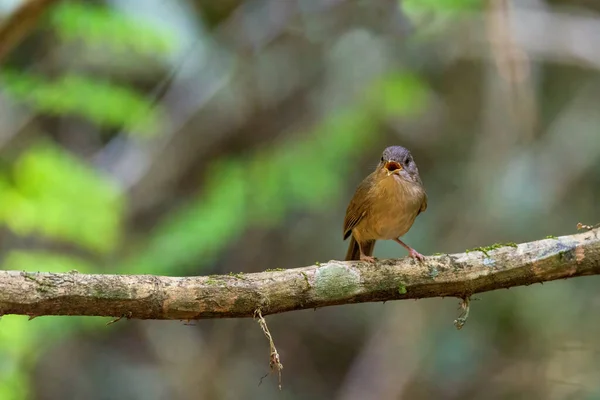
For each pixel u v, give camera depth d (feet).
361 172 48.80
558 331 42.75
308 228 47.16
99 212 33.83
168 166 42.78
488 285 18.83
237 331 47.75
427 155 49.34
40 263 32.89
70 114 41.37
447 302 45.68
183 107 41.68
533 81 43.21
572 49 43.70
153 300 16.90
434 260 18.78
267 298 17.65
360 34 43.14
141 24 34.86
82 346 44.45
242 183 39.47
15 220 32.63
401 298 18.80
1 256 37.19
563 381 40.81
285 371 48.80
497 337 44.57
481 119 46.06
